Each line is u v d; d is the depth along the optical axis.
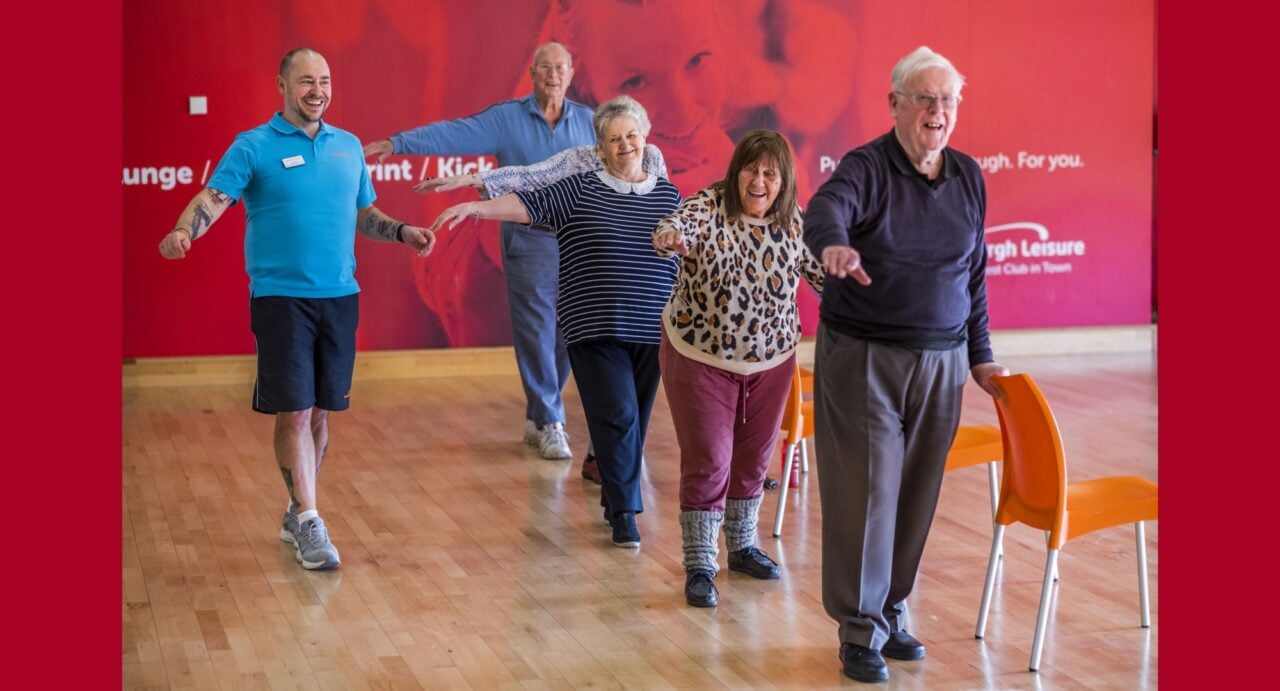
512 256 7.01
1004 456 4.23
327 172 5.01
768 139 4.38
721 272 4.47
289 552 5.41
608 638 4.39
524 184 6.09
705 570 4.75
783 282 4.52
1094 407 8.39
